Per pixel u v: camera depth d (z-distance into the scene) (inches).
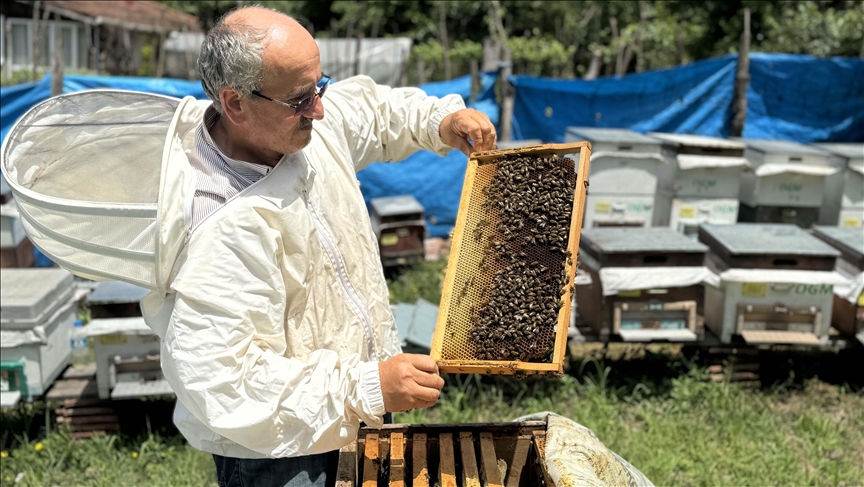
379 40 642.2
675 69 326.3
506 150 99.2
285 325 84.2
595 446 90.0
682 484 164.7
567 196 93.3
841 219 259.6
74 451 177.0
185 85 291.7
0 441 184.9
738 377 213.5
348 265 88.0
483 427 95.4
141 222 74.6
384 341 92.4
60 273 189.2
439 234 331.6
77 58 753.6
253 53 72.4
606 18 834.8
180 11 939.3
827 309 197.3
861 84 332.8
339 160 90.7
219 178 79.1
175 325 75.7
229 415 74.7
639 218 259.6
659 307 194.5
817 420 190.5
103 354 173.2
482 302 90.1
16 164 80.0
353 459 88.0
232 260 76.1
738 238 201.6
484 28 873.5
